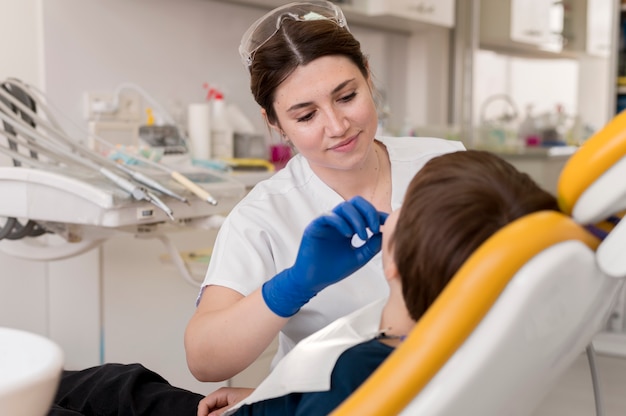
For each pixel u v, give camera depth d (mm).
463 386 620
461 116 4105
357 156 1221
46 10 2268
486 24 4242
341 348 831
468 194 734
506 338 613
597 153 627
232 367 1056
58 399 1211
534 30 4426
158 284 2395
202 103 2805
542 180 4273
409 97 3891
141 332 2377
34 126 1851
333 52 1166
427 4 3365
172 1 2658
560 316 656
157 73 2631
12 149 1803
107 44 2453
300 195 1288
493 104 4488
